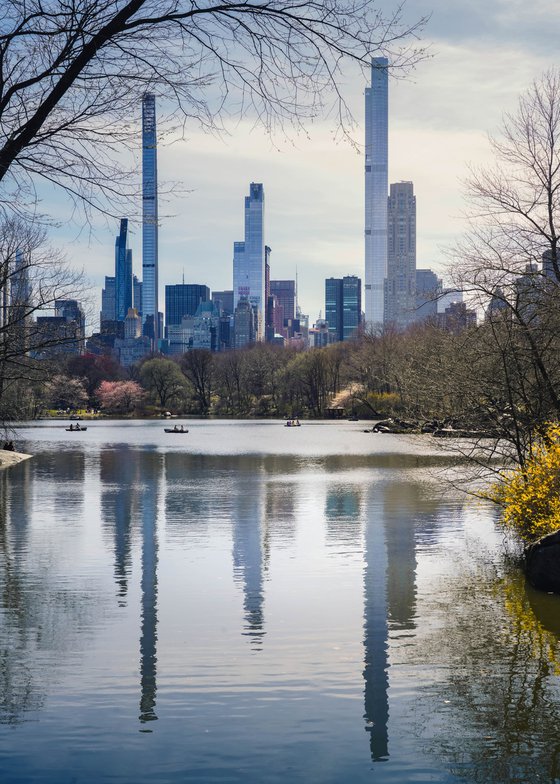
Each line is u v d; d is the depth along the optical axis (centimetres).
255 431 10294
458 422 2220
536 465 1886
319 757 873
